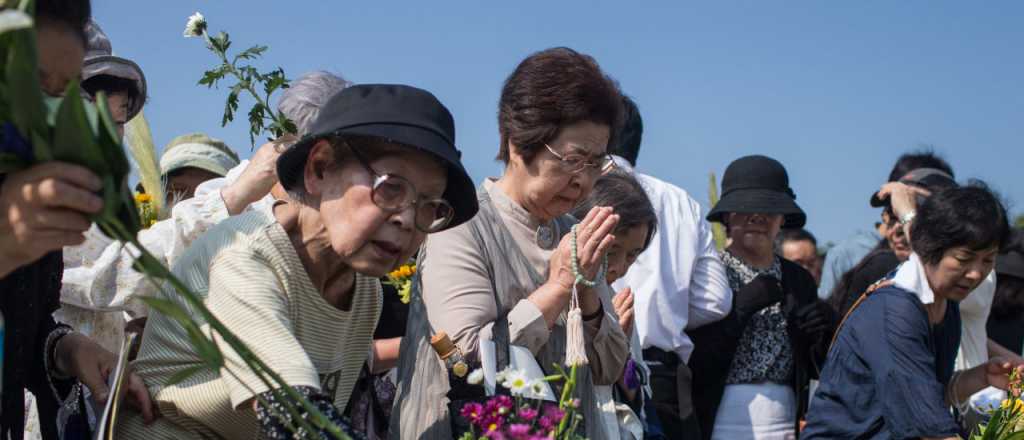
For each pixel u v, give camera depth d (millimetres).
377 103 2191
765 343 4676
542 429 2182
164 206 3641
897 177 6363
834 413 4094
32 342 2367
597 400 3145
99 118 1557
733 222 4949
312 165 2219
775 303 4730
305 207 2260
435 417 2770
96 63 3156
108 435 2178
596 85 2990
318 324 2344
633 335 3658
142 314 3053
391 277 3854
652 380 4355
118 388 2186
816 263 8477
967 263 4066
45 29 1787
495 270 2961
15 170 1540
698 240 4586
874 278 5258
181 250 3051
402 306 3713
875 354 3992
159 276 1675
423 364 2834
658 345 4363
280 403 2025
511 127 3029
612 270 3355
